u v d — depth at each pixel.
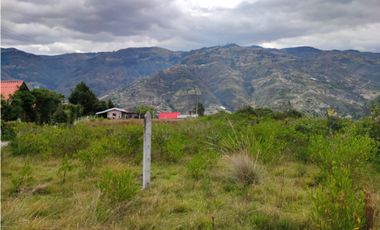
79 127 17.08
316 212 4.86
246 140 10.43
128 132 14.05
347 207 4.47
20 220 5.08
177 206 6.29
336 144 8.75
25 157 12.85
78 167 10.71
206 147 12.77
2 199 6.88
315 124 14.41
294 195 6.81
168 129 15.75
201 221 5.42
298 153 11.26
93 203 5.76
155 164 11.30
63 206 6.22
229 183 8.05
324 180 7.62
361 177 7.70
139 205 6.29
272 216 5.59
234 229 5.15
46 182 8.59
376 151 9.13
